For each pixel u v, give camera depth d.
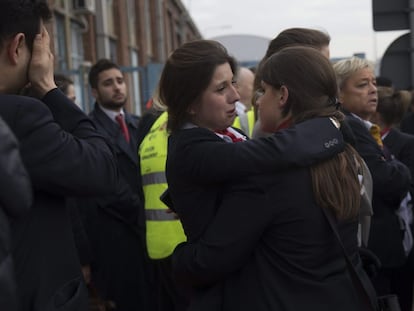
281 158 1.76
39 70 1.92
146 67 10.70
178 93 2.04
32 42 1.87
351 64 3.28
